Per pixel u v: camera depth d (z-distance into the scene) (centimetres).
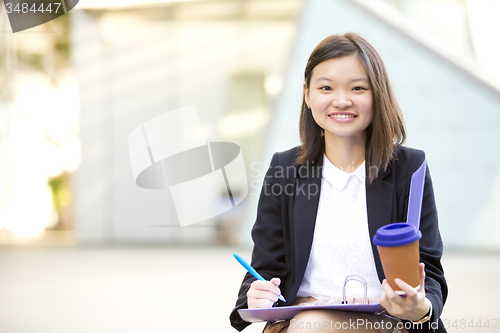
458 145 770
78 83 941
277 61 919
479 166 766
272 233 162
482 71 771
